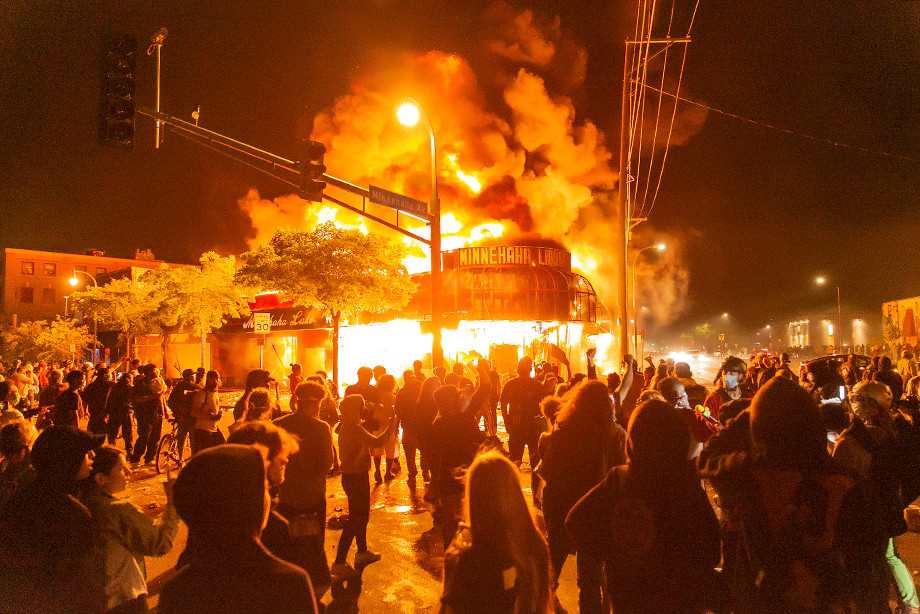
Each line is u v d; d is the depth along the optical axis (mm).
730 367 9031
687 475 3008
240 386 43656
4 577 3248
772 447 3002
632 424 3090
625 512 2975
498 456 2826
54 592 3281
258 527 2445
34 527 3301
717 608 2930
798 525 2896
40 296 76375
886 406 4980
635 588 2924
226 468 2395
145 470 12781
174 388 12109
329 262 24062
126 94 12156
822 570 2865
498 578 2625
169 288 35938
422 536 8125
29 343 48500
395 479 12070
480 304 29938
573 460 5000
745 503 3092
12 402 9102
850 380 11406
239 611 2305
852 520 2908
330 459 5238
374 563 7027
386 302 25516
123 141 12109
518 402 9406
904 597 4742
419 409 8883
